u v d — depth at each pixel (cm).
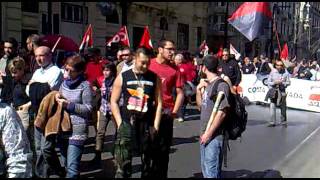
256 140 1063
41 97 605
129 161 510
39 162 618
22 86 624
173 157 845
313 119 1519
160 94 532
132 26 2928
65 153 581
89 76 894
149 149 525
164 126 554
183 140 1027
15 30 2016
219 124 541
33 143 642
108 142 959
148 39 1152
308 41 6962
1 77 562
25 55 850
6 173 376
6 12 1964
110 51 1803
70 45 1072
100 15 2591
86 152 851
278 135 1148
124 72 525
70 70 566
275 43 5522
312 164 827
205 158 558
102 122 752
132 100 518
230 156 875
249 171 760
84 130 563
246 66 2241
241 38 4900
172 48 584
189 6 3806
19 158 373
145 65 515
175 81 579
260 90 1911
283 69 1323
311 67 3003
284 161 846
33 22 2128
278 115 1598
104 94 749
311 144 1034
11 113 376
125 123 511
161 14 3278
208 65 561
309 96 1795
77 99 563
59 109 561
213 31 4631
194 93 1432
